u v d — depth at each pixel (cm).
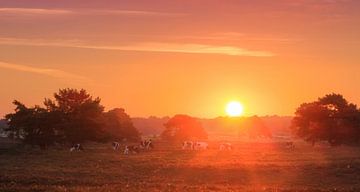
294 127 12756
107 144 12388
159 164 5678
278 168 5331
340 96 12125
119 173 4759
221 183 4312
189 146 9906
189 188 3666
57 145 10706
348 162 5925
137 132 14638
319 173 5059
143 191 3403
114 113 13588
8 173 4378
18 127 9569
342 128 11850
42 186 3606
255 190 3656
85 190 3369
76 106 10019
